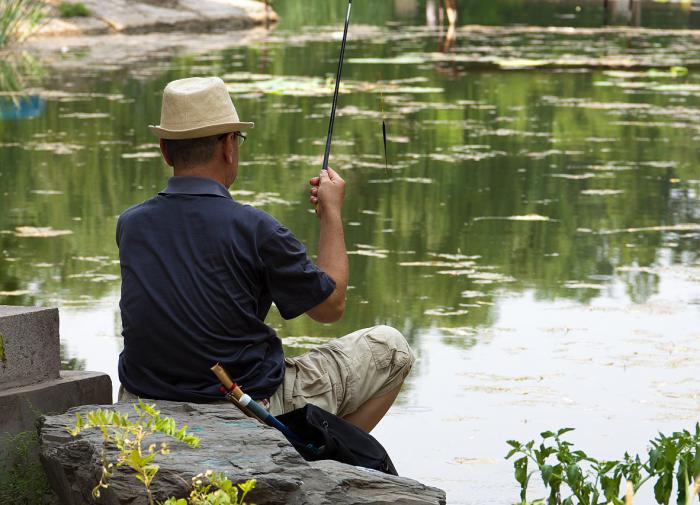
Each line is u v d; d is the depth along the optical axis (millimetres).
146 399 7680
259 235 7660
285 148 26906
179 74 39875
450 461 10422
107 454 6523
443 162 25375
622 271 17078
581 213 20734
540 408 11711
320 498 6500
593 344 13758
